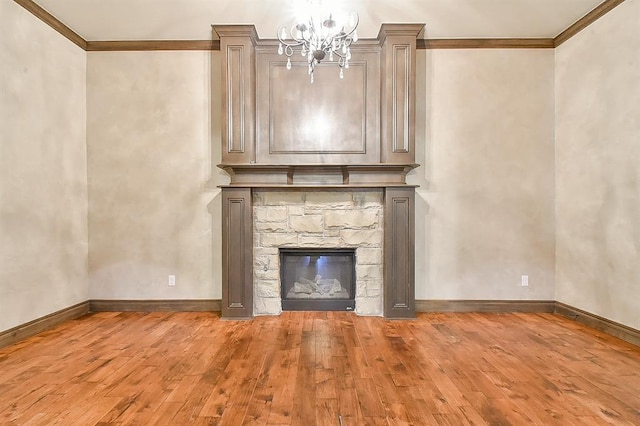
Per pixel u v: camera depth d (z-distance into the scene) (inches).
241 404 90.4
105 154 172.6
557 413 86.6
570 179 161.9
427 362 115.2
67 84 159.8
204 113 173.3
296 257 175.9
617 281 137.9
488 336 139.3
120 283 173.5
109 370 109.3
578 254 157.4
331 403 90.8
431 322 157.0
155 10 147.2
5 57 129.1
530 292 172.7
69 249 160.6
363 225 167.6
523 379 103.7
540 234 172.6
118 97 172.6
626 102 133.4
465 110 172.9
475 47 172.4
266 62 170.4
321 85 170.6
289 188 165.2
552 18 153.6
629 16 131.6
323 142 171.0
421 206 173.5
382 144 167.2
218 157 173.6
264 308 167.3
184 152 173.3
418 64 172.6
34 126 142.0
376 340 134.9
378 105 170.2
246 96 163.5
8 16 130.0
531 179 172.6
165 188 173.3
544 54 171.9
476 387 99.0
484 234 173.3
